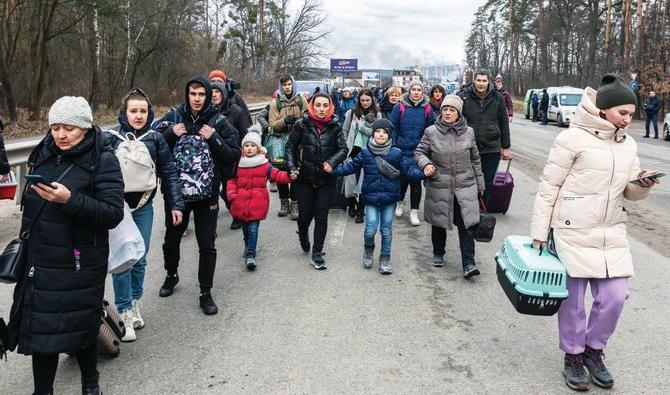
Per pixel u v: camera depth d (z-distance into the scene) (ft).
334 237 23.95
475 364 12.80
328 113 19.08
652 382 12.08
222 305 16.16
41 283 9.62
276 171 19.97
